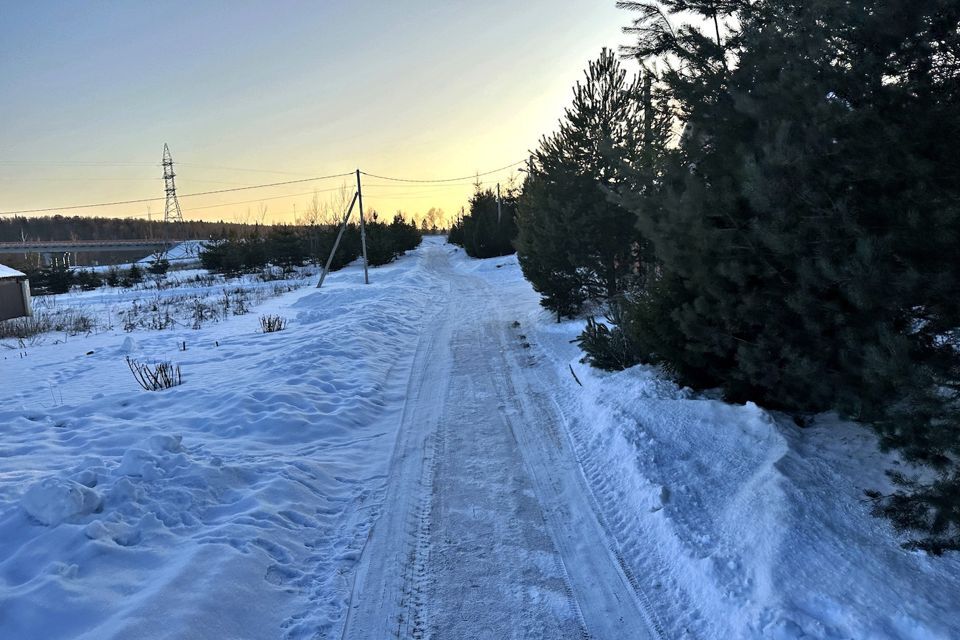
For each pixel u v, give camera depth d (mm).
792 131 3732
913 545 3166
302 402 7059
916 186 3193
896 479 3246
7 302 18062
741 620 2934
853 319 3854
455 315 15289
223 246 40250
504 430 6176
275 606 3307
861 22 3264
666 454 4820
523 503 4516
